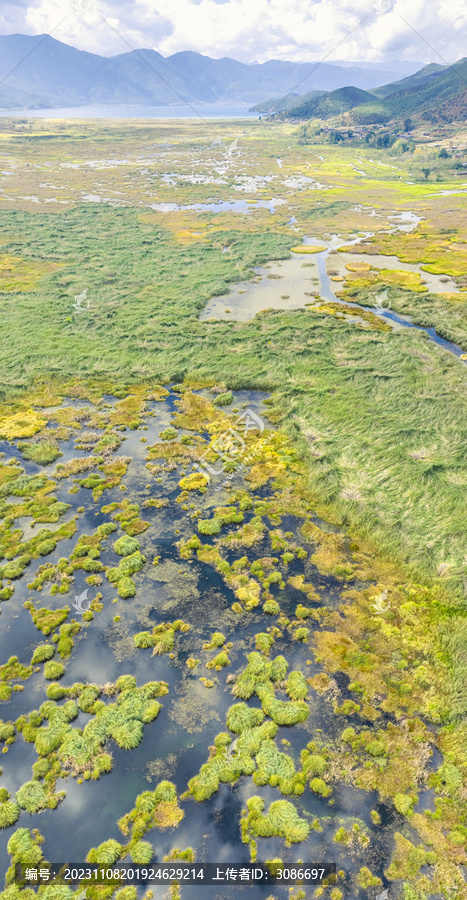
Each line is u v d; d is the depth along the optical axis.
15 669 18.27
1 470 28.50
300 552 23.06
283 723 16.48
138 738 16.08
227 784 14.96
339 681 17.83
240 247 71.12
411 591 21.14
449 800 14.42
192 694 17.48
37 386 37.28
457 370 38.50
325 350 42.44
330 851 13.46
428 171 129.62
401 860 13.20
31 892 12.77
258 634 19.41
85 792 14.87
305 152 174.25
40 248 70.62
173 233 79.00
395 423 32.41
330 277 60.41
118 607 20.67
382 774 15.07
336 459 29.25
